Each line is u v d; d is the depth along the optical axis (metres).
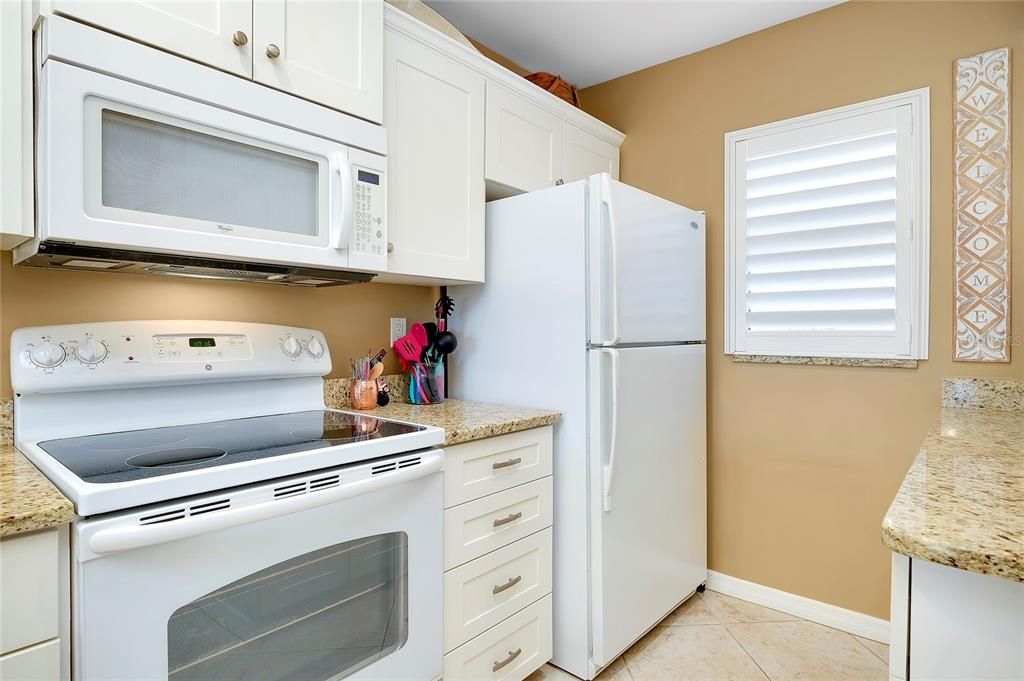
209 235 1.26
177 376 1.48
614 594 1.89
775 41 2.37
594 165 2.63
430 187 1.84
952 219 2.00
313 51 1.47
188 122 1.23
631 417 1.96
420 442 1.44
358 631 1.33
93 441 1.32
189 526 0.99
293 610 1.21
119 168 1.15
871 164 2.15
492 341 2.12
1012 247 1.90
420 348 2.14
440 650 1.52
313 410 1.82
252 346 1.65
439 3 2.19
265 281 1.77
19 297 1.34
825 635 2.18
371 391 1.95
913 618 0.76
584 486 1.87
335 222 1.49
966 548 0.66
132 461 1.13
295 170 1.44
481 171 2.03
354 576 1.32
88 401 1.38
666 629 2.23
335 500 1.21
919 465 1.09
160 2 1.20
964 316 1.98
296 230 1.44
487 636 1.68
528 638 1.83
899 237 2.09
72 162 1.07
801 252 2.29
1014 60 1.89
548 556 1.90
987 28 1.94
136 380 1.42
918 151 2.05
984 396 1.94
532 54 2.60
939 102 2.02
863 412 2.19
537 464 1.85
